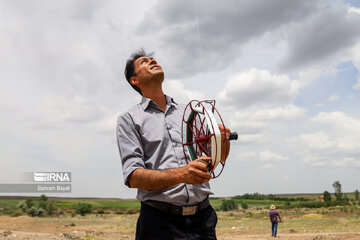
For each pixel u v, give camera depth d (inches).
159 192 100.3
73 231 1064.2
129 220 1878.7
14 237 708.7
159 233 99.8
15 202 2886.3
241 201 6742.1
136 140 104.0
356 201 5344.5
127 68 120.3
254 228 1167.0
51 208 2455.7
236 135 100.2
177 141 106.8
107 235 928.3
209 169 88.1
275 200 7475.4
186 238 100.3
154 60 116.1
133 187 97.6
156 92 112.7
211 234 106.2
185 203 100.8
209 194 108.2
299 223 1385.3
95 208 4121.6
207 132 96.1
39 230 1098.1
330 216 1913.1
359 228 944.9
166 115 111.1
